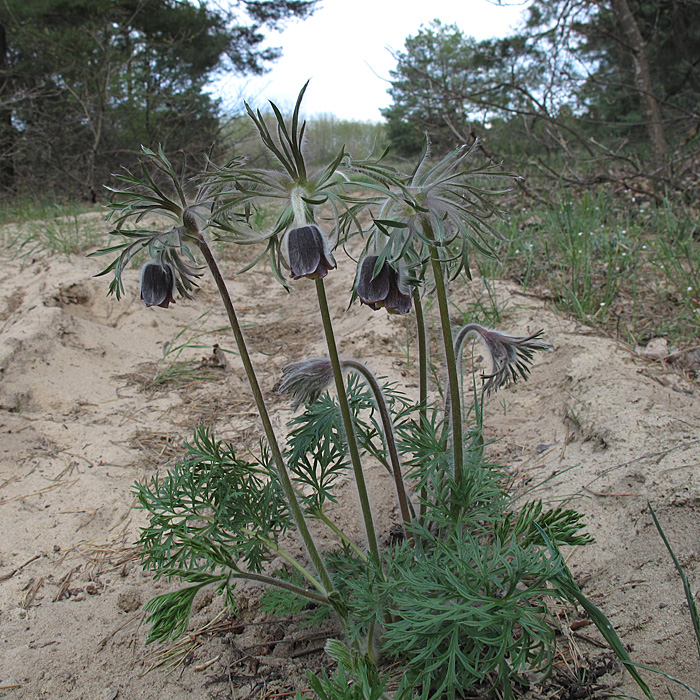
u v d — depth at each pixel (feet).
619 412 9.98
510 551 5.84
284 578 7.52
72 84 47.88
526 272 16.93
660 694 6.04
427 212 5.70
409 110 31.63
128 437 11.82
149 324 16.75
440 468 6.95
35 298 15.96
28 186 44.11
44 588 8.29
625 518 8.07
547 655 5.94
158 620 6.21
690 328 13.33
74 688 6.84
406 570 6.30
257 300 20.38
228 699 6.66
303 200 5.33
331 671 6.86
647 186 25.59
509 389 12.34
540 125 34.83
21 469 10.61
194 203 5.86
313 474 7.76
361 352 14.52
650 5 41.60
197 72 55.67
